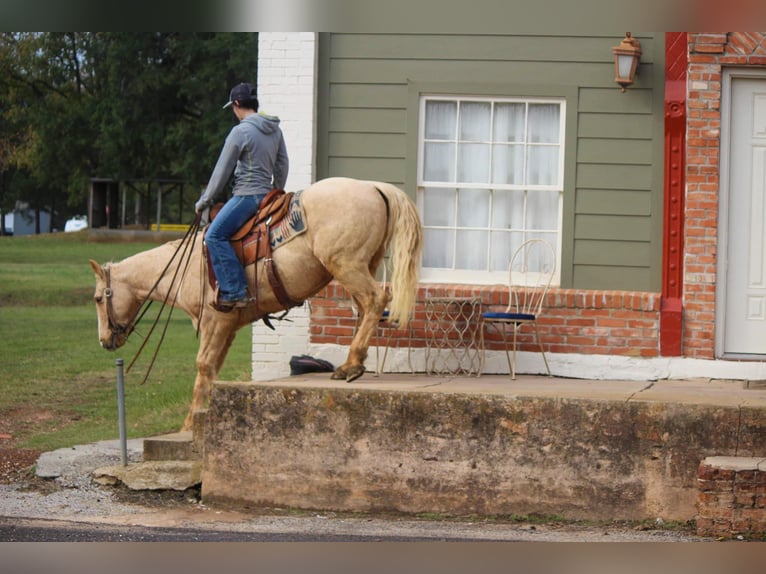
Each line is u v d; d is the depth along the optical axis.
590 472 7.91
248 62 36.03
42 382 14.67
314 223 8.91
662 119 10.52
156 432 11.09
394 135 10.92
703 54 10.37
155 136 38.59
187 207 44.94
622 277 10.60
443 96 10.91
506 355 10.45
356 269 8.84
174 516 8.07
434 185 10.93
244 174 9.16
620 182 10.60
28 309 23.59
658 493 7.80
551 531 7.64
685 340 10.38
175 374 15.70
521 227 10.88
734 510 7.34
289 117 10.88
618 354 10.43
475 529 7.73
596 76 10.63
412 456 8.17
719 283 10.45
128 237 39.34
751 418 7.64
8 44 41.72
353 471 8.27
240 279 9.07
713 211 10.37
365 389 8.27
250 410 8.45
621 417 7.86
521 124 10.88
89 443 10.38
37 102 42.62
